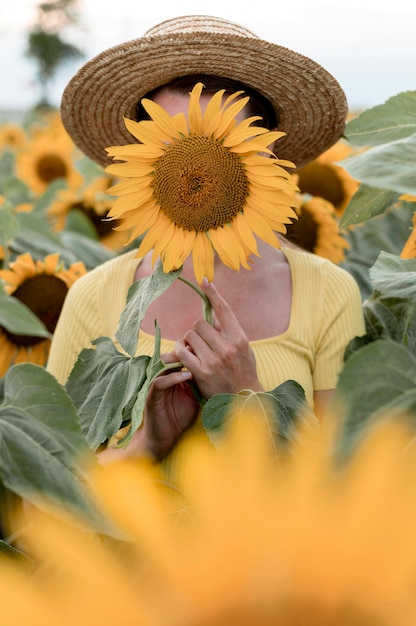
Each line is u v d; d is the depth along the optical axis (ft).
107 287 7.11
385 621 0.97
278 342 6.61
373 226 10.47
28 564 3.28
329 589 0.99
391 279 4.30
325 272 6.98
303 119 7.01
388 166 3.62
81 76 6.75
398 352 3.21
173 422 5.94
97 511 3.12
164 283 4.89
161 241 4.92
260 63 6.28
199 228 4.86
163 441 5.92
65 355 7.16
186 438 5.96
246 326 6.66
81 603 1.22
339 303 6.86
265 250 6.98
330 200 11.09
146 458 5.93
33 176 17.81
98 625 1.18
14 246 10.92
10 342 9.20
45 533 1.38
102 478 3.33
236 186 4.81
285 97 6.70
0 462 3.46
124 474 1.72
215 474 1.25
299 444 4.74
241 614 0.98
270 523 1.03
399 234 10.41
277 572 1.00
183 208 4.83
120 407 4.88
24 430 3.59
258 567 1.01
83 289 7.24
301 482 1.09
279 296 6.82
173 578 1.06
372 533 1.02
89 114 7.19
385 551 1.01
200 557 1.03
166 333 6.66
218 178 4.78
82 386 5.32
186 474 1.35
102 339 5.44
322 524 1.03
